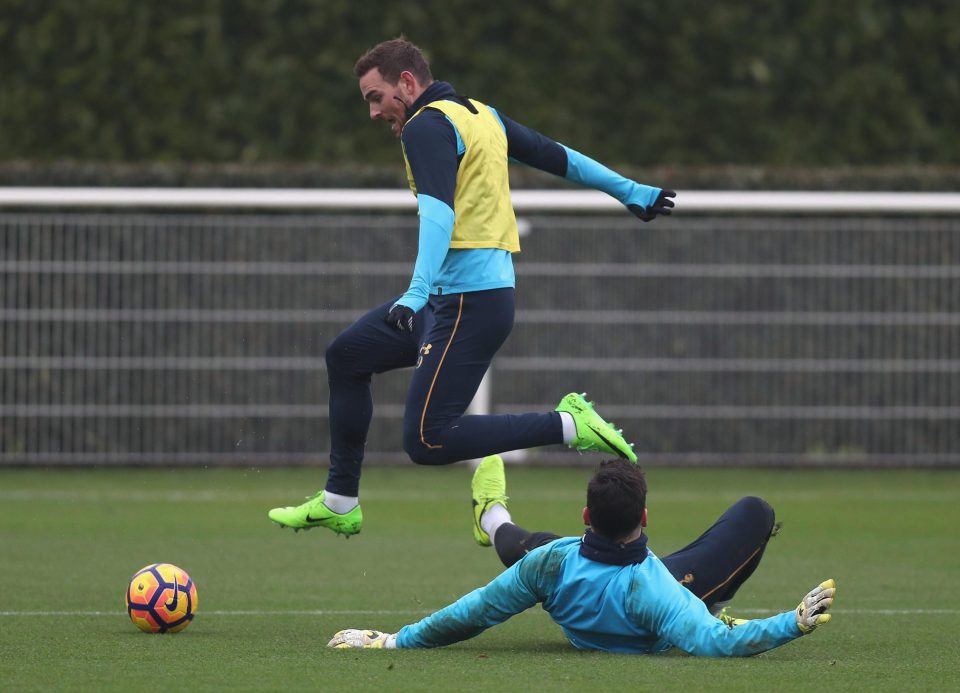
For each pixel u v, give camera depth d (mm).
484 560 27016
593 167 20953
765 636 15570
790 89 48344
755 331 43094
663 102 48000
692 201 41000
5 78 46531
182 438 42125
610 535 16281
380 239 42250
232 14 47281
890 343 43281
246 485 40031
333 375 20312
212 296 42094
